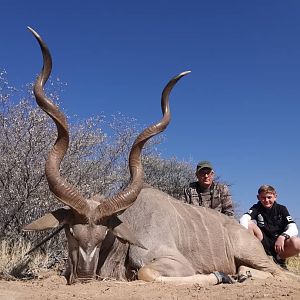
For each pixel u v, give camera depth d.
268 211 7.62
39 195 8.07
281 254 7.32
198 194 8.04
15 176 8.05
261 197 7.61
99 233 5.15
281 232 7.60
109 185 9.67
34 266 6.84
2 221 8.00
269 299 3.98
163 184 13.47
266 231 7.63
